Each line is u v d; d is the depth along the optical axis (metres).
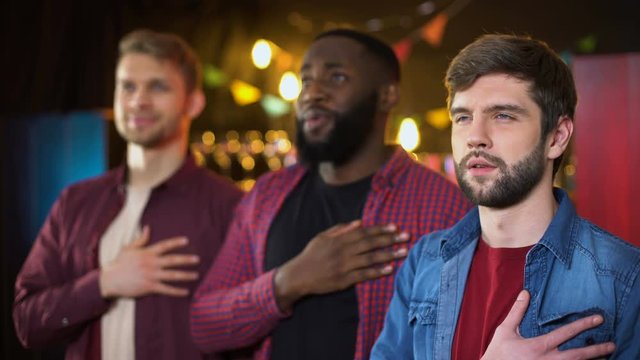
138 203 2.35
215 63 3.80
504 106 1.33
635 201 2.83
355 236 1.79
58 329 2.21
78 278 2.31
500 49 1.35
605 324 1.27
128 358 2.20
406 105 4.33
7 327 3.80
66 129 3.80
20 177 3.83
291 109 4.15
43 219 3.83
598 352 1.23
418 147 4.64
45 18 3.54
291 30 3.90
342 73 1.91
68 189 2.47
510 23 3.62
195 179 2.39
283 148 4.21
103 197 2.39
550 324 1.31
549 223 1.38
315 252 1.80
